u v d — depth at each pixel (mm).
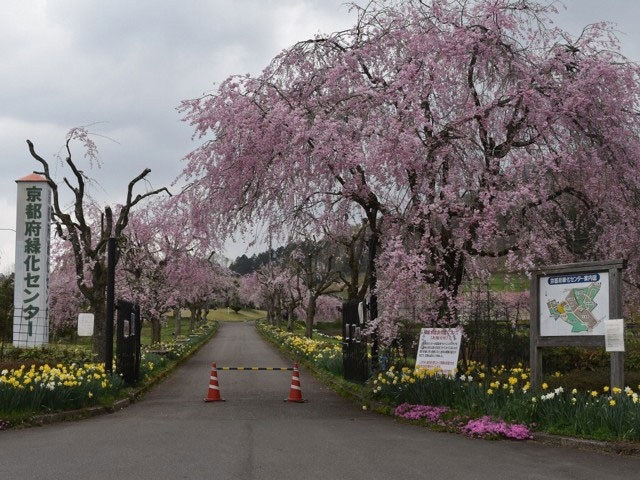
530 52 13102
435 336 12898
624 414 8594
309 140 12555
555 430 9125
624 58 12555
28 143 19688
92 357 19250
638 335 18500
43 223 19562
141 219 26016
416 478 6656
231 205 13984
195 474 6785
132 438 9250
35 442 8961
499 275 13445
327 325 72938
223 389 18062
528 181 12102
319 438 9328
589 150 12414
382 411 12594
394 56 13570
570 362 15820
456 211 12062
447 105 12789
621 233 12336
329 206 13750
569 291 10648
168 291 30875
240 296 84688
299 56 14312
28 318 19406
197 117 13484
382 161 11859
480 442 9055
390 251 11969
